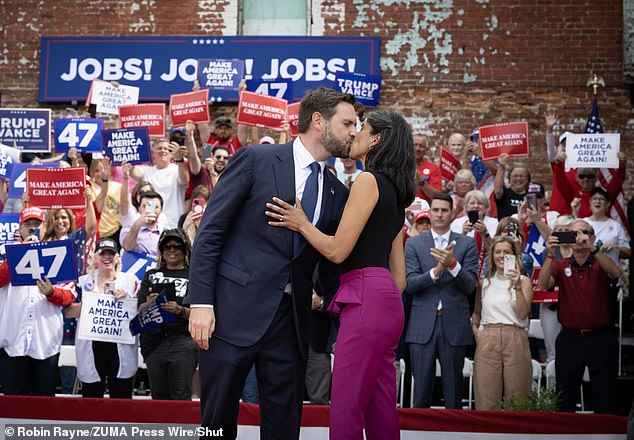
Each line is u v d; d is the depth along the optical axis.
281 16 12.15
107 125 11.95
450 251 6.79
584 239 7.11
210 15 12.05
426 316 6.93
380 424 4.16
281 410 4.04
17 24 12.20
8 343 6.82
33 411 6.04
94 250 7.67
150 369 6.64
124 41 11.96
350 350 4.04
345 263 4.14
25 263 6.68
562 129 11.64
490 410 6.44
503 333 6.95
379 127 4.23
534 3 11.83
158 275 6.87
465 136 11.71
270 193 4.04
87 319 6.78
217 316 4.00
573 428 6.13
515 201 9.07
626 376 8.10
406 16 11.91
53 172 7.75
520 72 11.76
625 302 9.05
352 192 4.08
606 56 11.68
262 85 9.91
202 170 9.33
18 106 12.06
